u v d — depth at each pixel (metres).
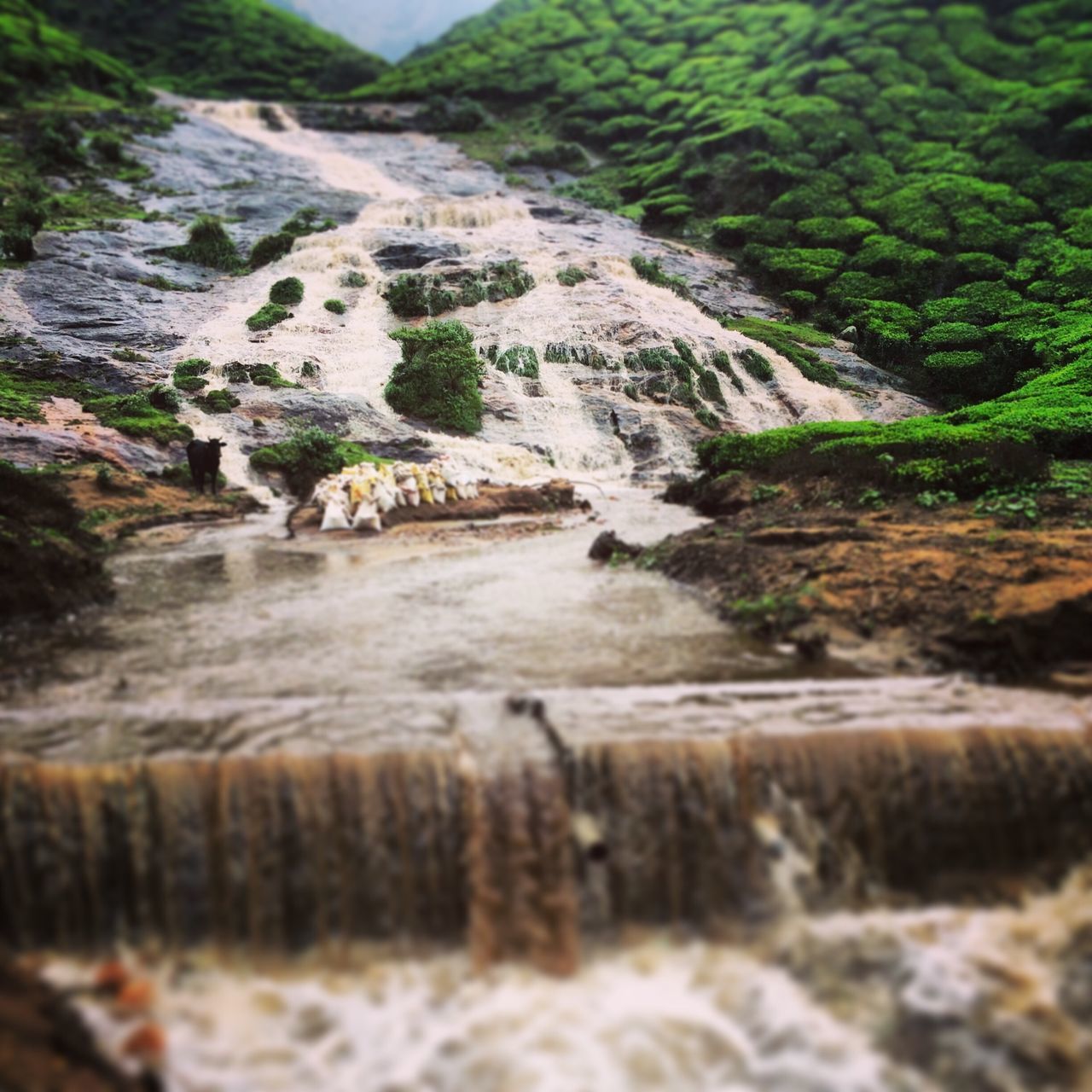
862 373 37.53
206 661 11.00
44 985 7.01
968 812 8.38
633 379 32.72
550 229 47.38
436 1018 6.95
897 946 7.58
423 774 7.84
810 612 11.80
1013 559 12.20
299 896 7.58
